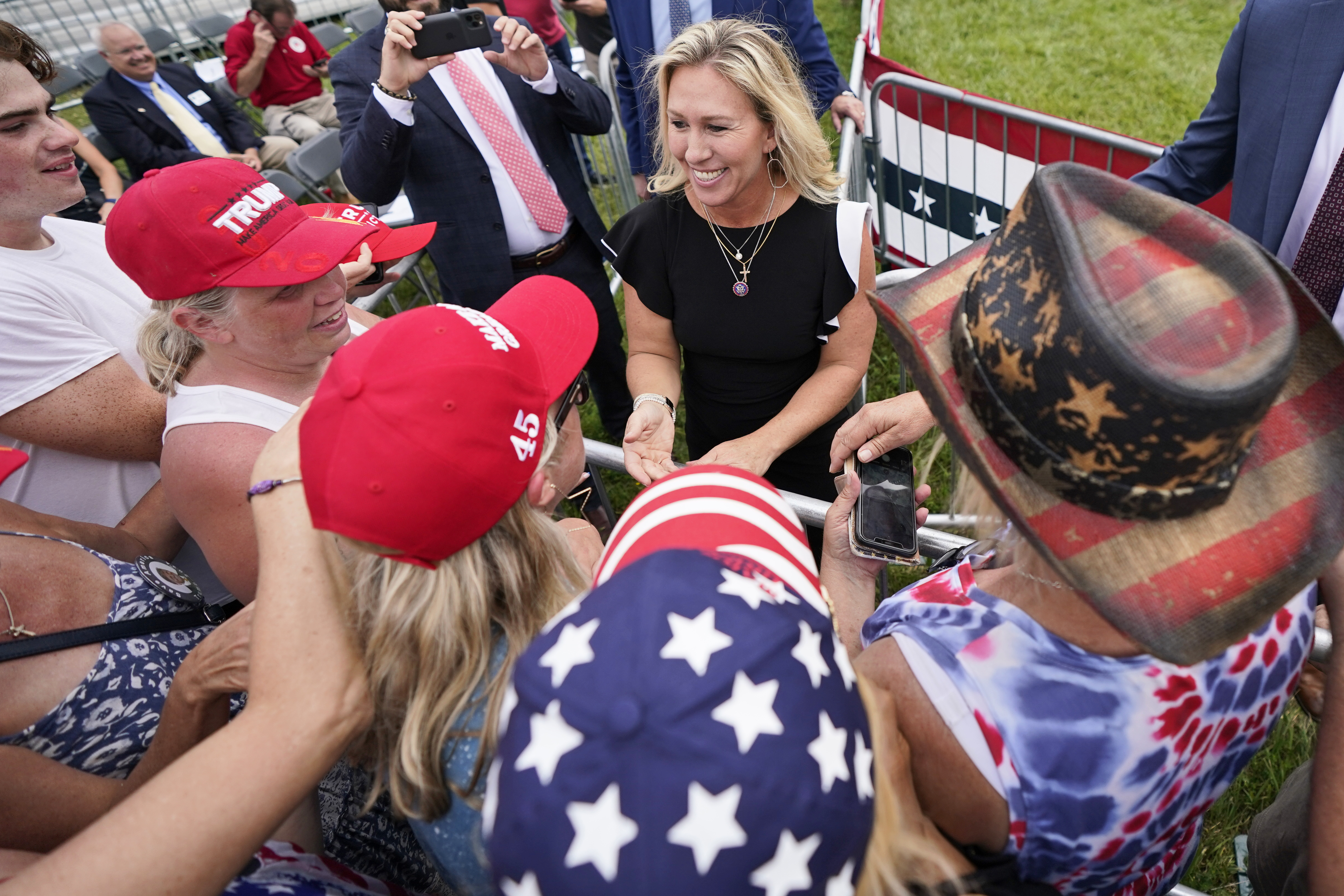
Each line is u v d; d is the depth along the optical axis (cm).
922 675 91
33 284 177
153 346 164
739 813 65
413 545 98
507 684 92
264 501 109
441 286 356
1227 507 92
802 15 338
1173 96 573
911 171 392
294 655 99
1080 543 88
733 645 72
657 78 201
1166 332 76
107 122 576
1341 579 99
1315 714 126
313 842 126
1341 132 205
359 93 310
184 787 88
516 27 288
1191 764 92
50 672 134
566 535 123
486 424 102
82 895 80
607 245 232
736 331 222
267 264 152
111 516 197
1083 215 83
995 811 88
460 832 103
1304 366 97
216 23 870
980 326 91
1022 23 672
